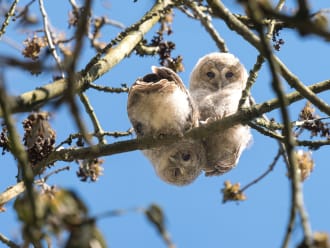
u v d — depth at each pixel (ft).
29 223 18.01
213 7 26.99
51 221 17.58
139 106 39.45
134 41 37.19
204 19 34.53
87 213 17.75
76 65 20.31
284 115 21.79
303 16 18.58
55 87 27.43
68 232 17.51
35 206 18.01
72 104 20.49
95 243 17.57
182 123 40.06
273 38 35.27
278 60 28.81
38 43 37.91
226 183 37.42
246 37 26.55
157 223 17.38
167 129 39.99
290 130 21.80
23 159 21.63
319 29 18.45
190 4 34.53
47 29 37.78
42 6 38.58
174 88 39.22
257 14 20.75
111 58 34.35
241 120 33.01
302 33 18.70
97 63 33.55
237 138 44.11
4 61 18.69
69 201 17.79
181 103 39.60
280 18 19.01
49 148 33.55
